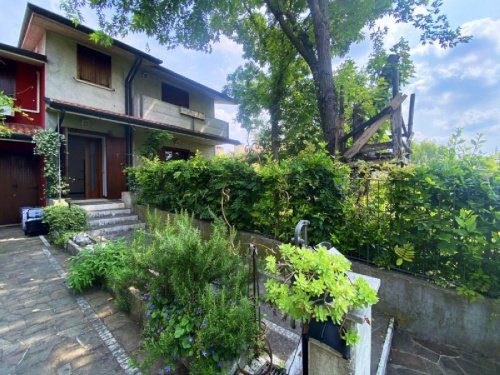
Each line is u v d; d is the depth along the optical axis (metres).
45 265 4.20
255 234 4.22
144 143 9.07
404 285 2.70
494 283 2.29
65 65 7.77
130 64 9.56
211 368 1.59
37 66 7.78
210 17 8.80
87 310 2.83
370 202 3.11
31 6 6.50
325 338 1.24
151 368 1.94
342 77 10.27
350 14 8.56
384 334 2.46
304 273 1.26
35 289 3.34
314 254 1.29
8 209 7.70
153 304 2.10
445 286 2.52
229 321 1.66
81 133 8.07
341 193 3.35
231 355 1.66
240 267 2.22
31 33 7.65
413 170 2.73
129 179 7.86
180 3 7.66
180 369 1.92
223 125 13.28
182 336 1.79
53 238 5.52
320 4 6.97
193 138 11.24
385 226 2.95
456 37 7.54
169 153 11.12
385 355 2.13
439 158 2.83
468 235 2.36
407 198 2.72
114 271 3.10
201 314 1.80
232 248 2.47
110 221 6.55
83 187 8.72
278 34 10.94
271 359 1.80
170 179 6.18
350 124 7.64
